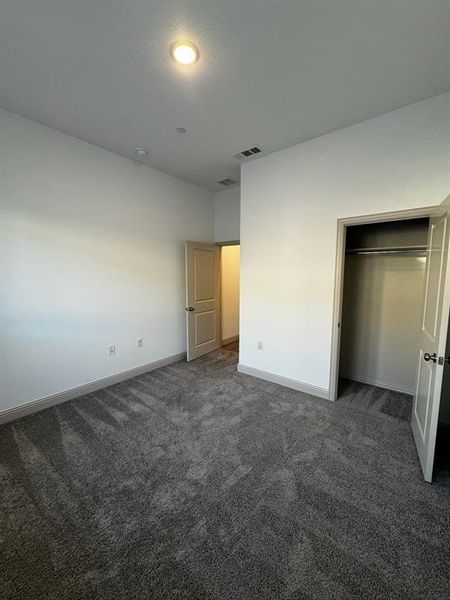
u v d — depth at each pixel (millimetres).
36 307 2662
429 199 2248
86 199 2988
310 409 2717
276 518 1501
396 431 2336
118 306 3383
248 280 3545
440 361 1692
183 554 1308
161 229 3840
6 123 2393
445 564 1262
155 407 2762
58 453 2051
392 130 2379
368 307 3318
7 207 2436
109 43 1675
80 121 2562
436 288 1922
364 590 1160
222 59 1796
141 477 1809
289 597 1137
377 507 1573
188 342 4191
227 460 1974
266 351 3445
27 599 1130
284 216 3141
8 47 1697
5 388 2490
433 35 1594
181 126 2639
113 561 1276
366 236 3311
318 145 2818
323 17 1506
